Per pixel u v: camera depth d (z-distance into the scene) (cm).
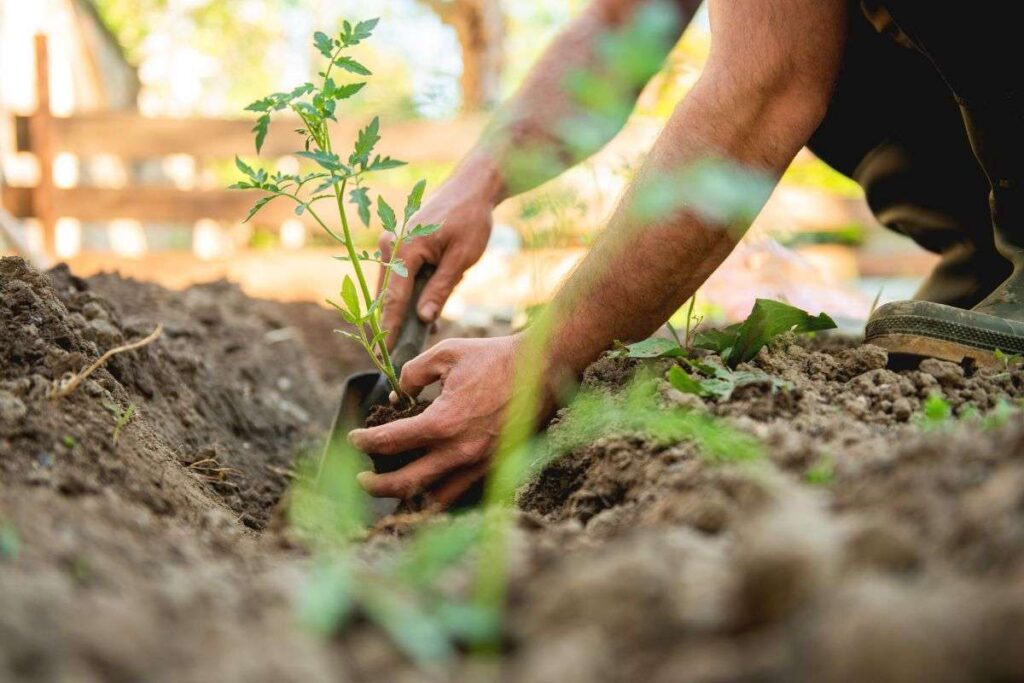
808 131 189
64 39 793
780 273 353
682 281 188
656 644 87
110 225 840
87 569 105
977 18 187
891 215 262
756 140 186
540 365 186
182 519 156
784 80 184
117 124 609
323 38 179
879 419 165
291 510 165
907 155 245
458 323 439
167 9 1427
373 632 96
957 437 125
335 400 364
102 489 144
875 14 214
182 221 611
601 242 188
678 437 155
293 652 86
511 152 238
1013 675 72
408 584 107
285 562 137
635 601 92
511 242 238
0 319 181
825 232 607
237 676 81
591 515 159
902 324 195
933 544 98
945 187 244
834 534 92
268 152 619
